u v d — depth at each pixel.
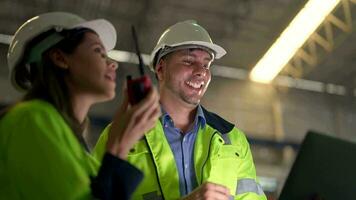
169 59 2.30
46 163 1.20
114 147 1.31
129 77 1.44
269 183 7.07
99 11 6.13
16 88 1.56
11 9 6.05
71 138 1.30
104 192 1.24
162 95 2.26
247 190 2.13
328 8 5.67
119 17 6.26
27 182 1.19
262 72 7.14
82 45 1.47
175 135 2.15
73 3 6.00
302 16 5.84
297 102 7.64
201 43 2.31
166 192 1.96
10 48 1.58
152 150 2.02
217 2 6.05
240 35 6.62
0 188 1.21
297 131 7.46
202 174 2.05
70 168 1.22
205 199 1.74
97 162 1.40
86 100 1.47
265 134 7.30
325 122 7.65
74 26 1.48
